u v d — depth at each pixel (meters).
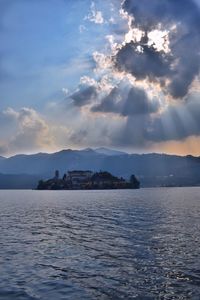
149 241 47.44
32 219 85.62
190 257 36.72
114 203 154.62
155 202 156.50
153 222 72.38
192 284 27.48
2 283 28.64
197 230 58.09
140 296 24.95
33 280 29.41
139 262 34.97
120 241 48.44
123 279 29.19
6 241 50.03
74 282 28.67
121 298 24.64
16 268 33.38
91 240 50.19
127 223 72.19
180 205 131.12
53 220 82.56
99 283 28.25
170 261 35.06
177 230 58.50
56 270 32.50
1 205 150.50
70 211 112.44
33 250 42.50
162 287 26.86
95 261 35.91
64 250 42.34
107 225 69.75
